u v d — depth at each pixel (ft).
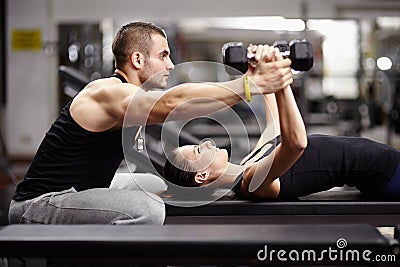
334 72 30.40
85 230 5.55
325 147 8.33
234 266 5.59
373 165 8.19
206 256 5.18
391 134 32.19
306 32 29.71
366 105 30.86
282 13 29.89
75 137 7.22
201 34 30.27
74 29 29.68
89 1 29.60
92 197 7.08
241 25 30.14
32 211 7.27
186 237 5.24
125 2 29.68
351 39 30.14
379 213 8.04
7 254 5.26
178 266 5.83
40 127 30.14
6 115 30.01
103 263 5.40
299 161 8.22
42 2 29.63
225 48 6.81
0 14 28.45
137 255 5.22
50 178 7.38
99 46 29.60
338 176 8.29
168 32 29.63
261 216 8.29
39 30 29.76
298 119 7.07
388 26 31.24
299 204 8.04
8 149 30.17
